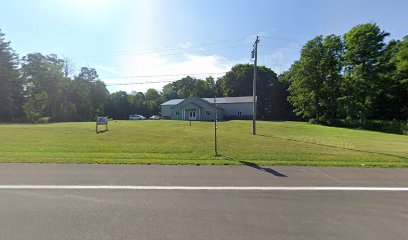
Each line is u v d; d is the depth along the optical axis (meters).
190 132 19.84
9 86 46.00
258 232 3.40
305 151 10.71
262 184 5.65
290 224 3.67
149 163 7.52
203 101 50.84
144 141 13.72
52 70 50.69
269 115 63.75
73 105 50.69
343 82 39.84
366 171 7.00
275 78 68.44
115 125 27.41
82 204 4.33
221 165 7.47
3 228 3.40
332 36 43.62
